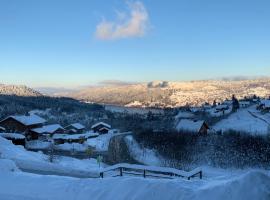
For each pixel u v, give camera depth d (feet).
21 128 260.62
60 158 133.69
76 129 323.57
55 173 72.33
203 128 225.56
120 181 39.81
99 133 328.70
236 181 34.37
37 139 264.31
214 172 133.90
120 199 37.22
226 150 156.97
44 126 283.38
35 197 40.55
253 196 32.63
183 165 149.18
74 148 211.20
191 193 35.14
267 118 305.73
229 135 177.06
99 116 529.86
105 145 222.07
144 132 217.56
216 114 394.93
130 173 66.23
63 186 42.27
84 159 155.43
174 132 207.31
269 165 141.28
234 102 421.18
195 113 419.95
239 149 154.61
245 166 143.54
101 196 38.60
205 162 152.35
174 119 343.67
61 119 465.06
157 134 204.54
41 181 44.86
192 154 161.17
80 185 41.60
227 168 144.05
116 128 366.43
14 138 217.97
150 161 163.53
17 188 43.21
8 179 46.14
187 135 193.67
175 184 37.17
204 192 34.63
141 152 179.32
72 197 39.65
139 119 416.46
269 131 199.93
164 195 35.88
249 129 238.27
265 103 380.78
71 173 72.79
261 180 34.06
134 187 37.93
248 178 34.12
